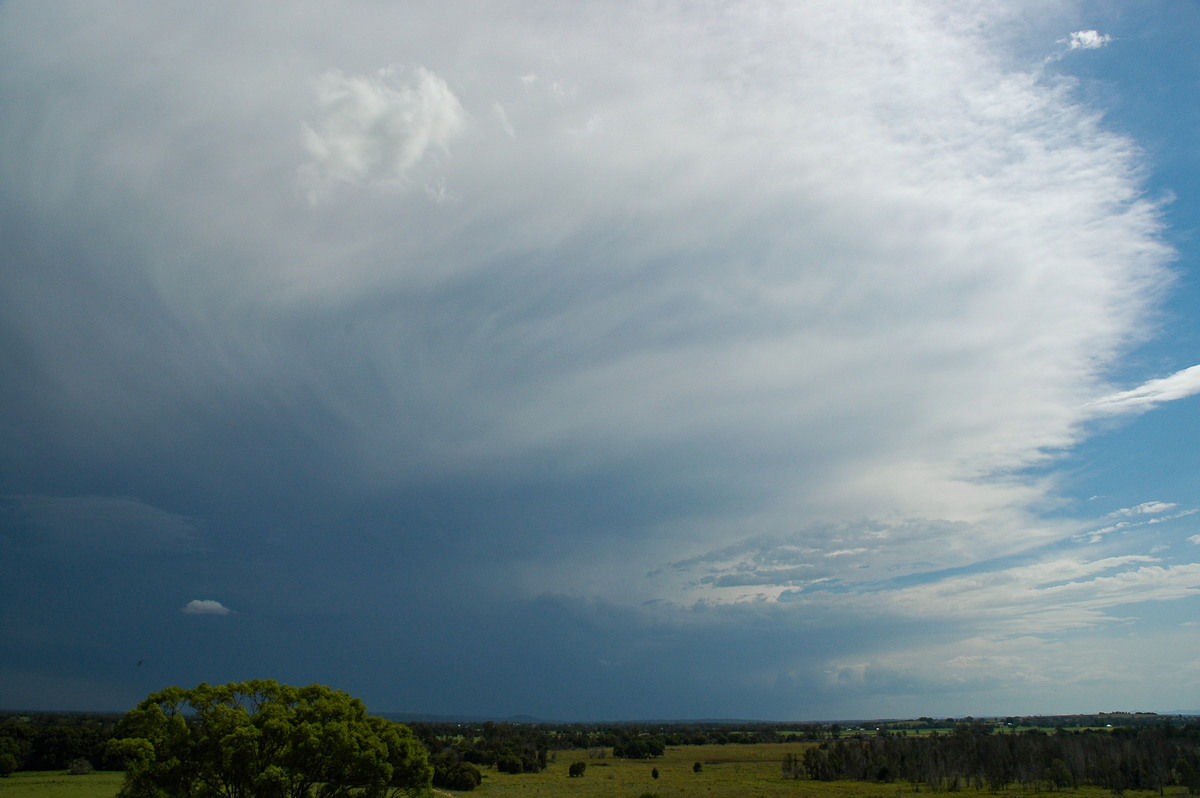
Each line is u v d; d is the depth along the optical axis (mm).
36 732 110438
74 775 102312
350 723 56125
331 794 55656
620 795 99375
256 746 51375
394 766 60969
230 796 54000
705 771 140875
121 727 53969
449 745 172500
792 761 138750
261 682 59562
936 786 120750
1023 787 120812
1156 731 160625
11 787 88938
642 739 180000
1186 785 114562
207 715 54531
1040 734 171250
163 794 51000
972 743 135875
